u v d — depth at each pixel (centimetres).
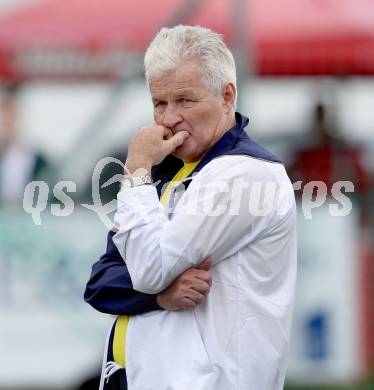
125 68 3909
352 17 3731
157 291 1508
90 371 3069
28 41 3903
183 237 1484
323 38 3716
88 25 3878
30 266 3183
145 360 1519
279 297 1541
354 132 4600
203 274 1497
